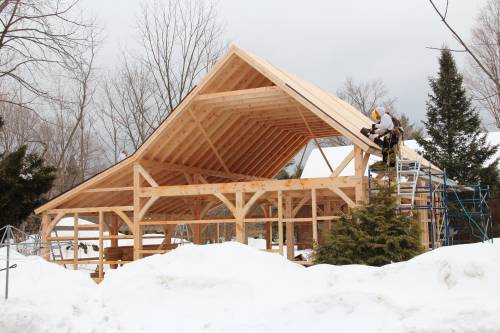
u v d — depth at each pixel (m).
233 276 9.82
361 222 13.54
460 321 6.77
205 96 16.98
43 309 8.98
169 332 8.42
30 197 21.81
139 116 39.91
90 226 18.91
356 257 13.23
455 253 8.62
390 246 13.14
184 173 19.95
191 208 21.23
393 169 15.20
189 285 9.70
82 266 24.64
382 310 7.59
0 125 26.30
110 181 18.86
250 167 22.83
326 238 13.85
